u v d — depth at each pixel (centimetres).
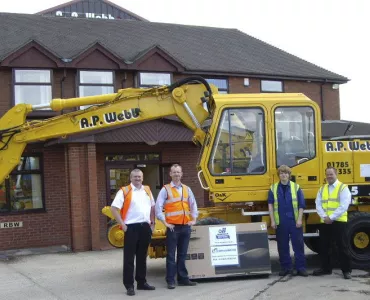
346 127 1278
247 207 1058
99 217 1606
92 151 1502
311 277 969
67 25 1989
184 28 2292
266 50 2253
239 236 971
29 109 1009
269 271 965
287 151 1004
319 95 2086
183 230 920
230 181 984
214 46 2139
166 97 1036
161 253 1021
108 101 1031
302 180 1005
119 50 1781
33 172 1561
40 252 1476
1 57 1527
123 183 1662
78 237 1477
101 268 1168
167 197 918
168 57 1728
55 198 1573
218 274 952
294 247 976
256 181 989
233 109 995
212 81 1855
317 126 1016
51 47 1692
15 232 1523
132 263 881
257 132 999
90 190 1492
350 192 1019
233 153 990
